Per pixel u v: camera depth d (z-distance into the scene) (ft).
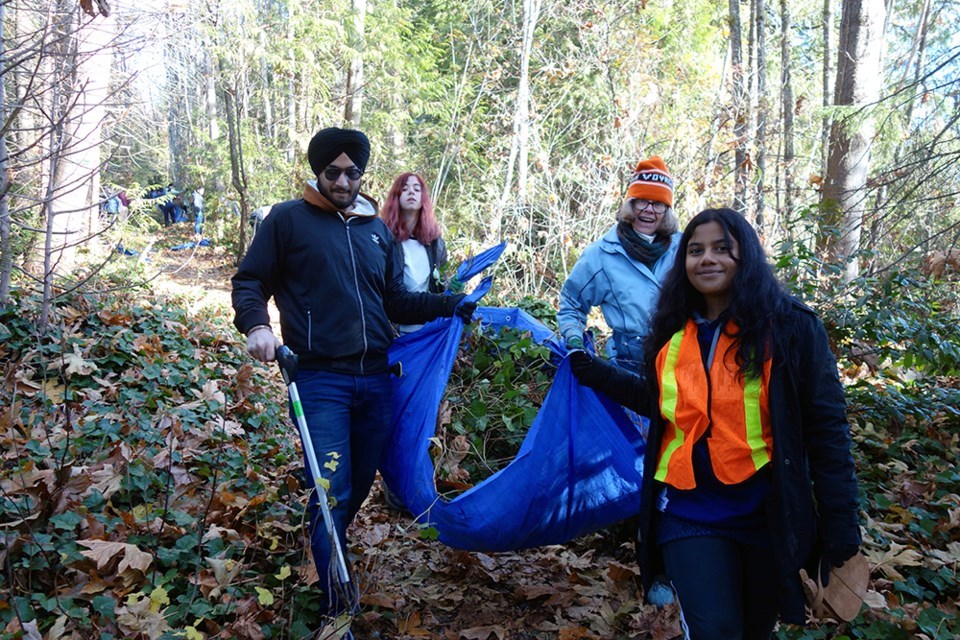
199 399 16.71
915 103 30.19
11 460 12.12
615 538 13.07
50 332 17.99
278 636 9.77
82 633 9.01
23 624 8.76
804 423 7.63
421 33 62.90
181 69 43.34
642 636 10.60
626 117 42.34
